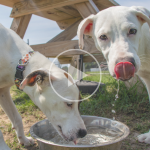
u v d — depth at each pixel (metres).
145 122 0.67
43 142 0.42
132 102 0.83
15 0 0.94
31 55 0.49
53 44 0.97
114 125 0.55
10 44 0.51
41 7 0.91
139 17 0.47
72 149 0.40
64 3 0.85
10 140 0.59
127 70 0.38
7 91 0.56
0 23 0.52
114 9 0.46
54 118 0.45
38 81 0.42
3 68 0.48
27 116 0.77
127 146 0.53
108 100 0.88
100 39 0.46
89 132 0.56
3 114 0.81
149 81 0.58
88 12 0.81
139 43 0.47
